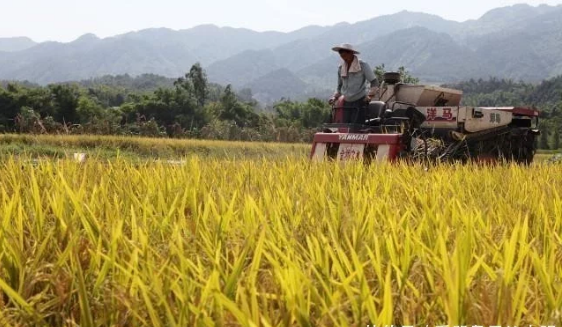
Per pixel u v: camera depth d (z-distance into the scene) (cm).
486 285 214
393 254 236
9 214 295
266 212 336
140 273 216
